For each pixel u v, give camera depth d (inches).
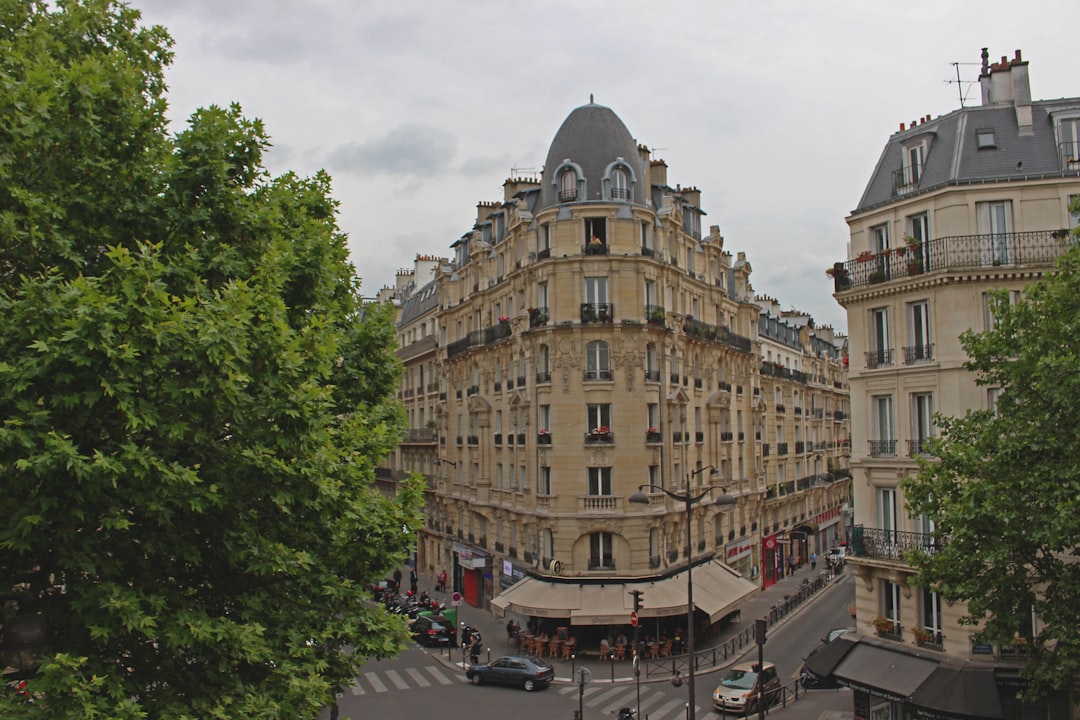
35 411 416.2
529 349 1763.0
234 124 609.0
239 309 471.8
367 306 918.4
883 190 1167.6
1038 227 999.0
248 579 572.4
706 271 2090.3
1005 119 1083.9
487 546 2070.6
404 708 1275.8
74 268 503.2
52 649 473.7
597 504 1647.4
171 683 507.8
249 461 494.9
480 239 2183.8
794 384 2871.6
